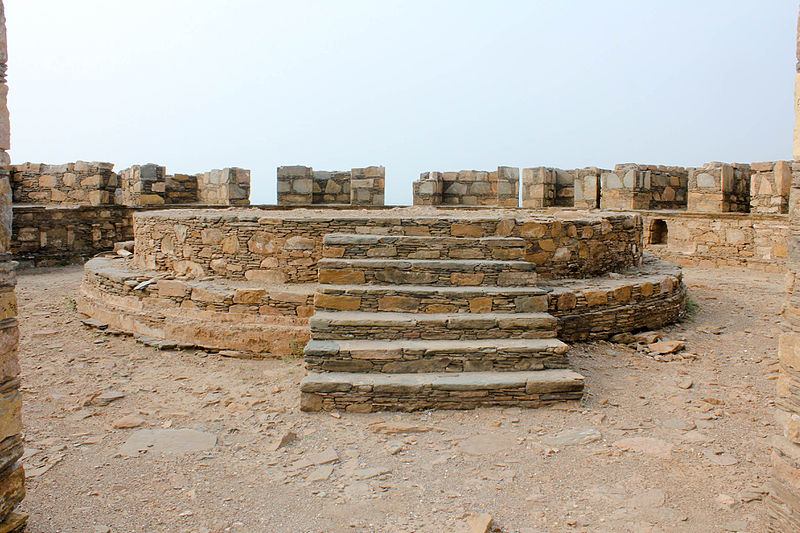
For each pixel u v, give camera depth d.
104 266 9.99
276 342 7.64
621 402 6.23
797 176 3.41
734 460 4.96
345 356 6.21
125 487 4.46
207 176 18.89
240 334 7.75
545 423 5.68
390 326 6.55
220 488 4.48
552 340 6.58
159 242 9.43
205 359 7.65
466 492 4.44
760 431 5.55
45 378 6.87
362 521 4.06
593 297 8.20
